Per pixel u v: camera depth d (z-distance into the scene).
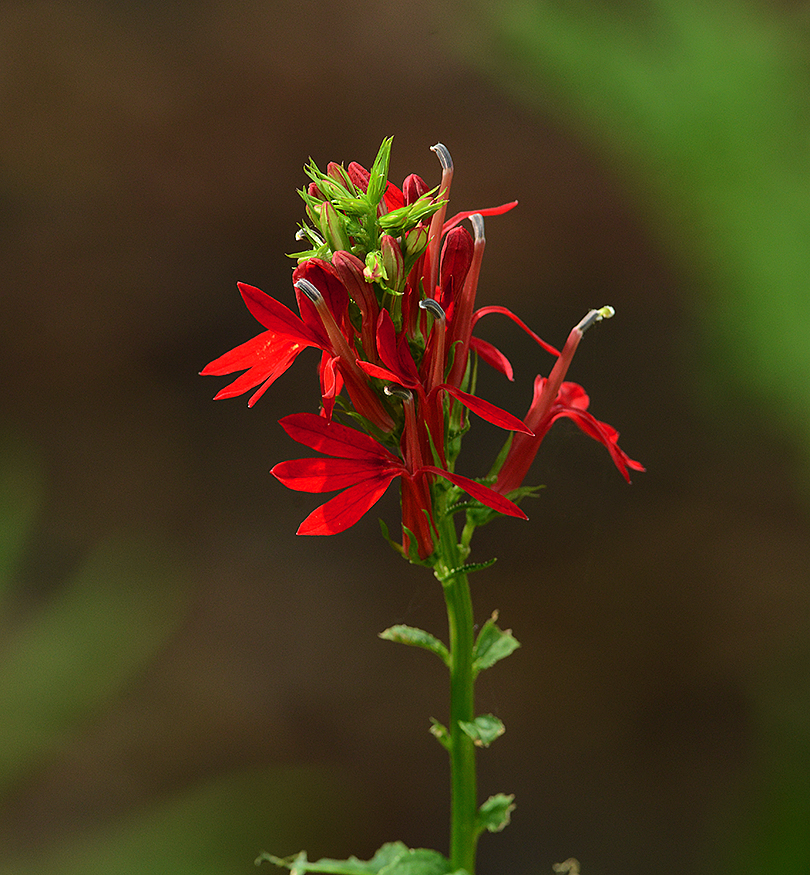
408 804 1.30
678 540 1.51
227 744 1.25
